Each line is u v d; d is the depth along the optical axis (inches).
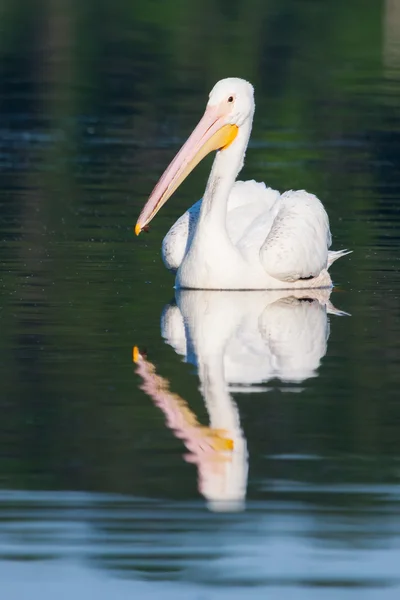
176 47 1550.2
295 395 455.5
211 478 378.0
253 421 427.2
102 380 470.3
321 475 386.0
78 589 323.0
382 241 737.0
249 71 1408.7
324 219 658.8
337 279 656.4
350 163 992.2
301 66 1451.8
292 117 1179.3
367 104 1246.9
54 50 1508.4
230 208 676.7
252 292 628.1
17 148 1032.2
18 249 699.4
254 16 1812.3
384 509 362.9
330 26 1744.6
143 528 351.9
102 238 733.3
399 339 532.1
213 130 627.5
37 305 582.6
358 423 422.0
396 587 323.0
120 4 1873.8
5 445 404.5
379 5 1902.1
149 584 327.3
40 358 498.0
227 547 342.0
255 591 322.3
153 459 396.2
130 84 1320.1
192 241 633.6
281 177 933.2
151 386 463.8
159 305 590.9
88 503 363.9
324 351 513.0
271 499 370.6
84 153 1016.9
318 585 327.3
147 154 1016.2
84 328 543.8
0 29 1637.6
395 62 1505.9
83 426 421.1
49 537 346.9
